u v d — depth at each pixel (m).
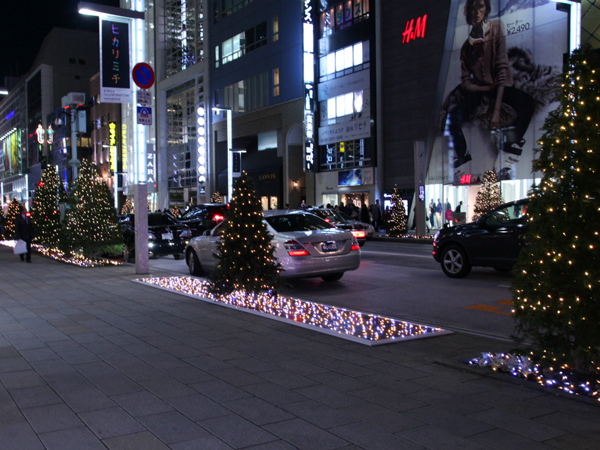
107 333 7.04
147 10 65.94
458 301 9.77
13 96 139.62
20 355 5.96
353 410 4.27
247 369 5.40
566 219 4.57
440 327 7.57
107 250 16.61
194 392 4.70
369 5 34.78
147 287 11.41
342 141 37.53
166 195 63.59
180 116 60.25
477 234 12.10
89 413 4.20
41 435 3.78
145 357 5.86
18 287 11.55
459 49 29.98
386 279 12.62
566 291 4.64
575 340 4.71
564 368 4.83
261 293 9.17
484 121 28.67
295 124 41.22
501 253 11.73
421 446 3.61
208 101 52.62
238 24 47.69
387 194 34.16
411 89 32.78
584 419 4.06
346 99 37.12
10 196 143.50
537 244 4.84
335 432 3.84
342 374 5.23
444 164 30.97
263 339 6.68
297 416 4.14
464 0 29.58
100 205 16.70
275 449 3.57
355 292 10.89
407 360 5.72
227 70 49.50
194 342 6.54
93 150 88.81
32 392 4.70
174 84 60.19
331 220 22.67
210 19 51.91
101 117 85.00
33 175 116.12
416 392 4.69
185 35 58.97
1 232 30.28
